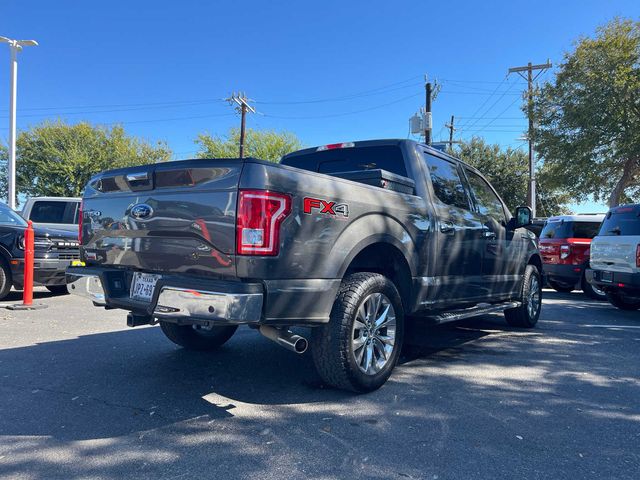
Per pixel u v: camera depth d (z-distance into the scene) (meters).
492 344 5.80
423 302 4.55
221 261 3.16
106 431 3.14
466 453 2.88
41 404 3.60
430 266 4.58
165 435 3.09
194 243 3.30
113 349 5.24
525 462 2.78
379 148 5.06
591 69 19.64
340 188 3.61
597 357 5.20
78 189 38.75
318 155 5.54
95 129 40.16
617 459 2.84
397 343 4.12
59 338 5.73
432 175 5.00
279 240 3.17
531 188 27.97
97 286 3.89
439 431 3.18
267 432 3.14
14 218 9.16
